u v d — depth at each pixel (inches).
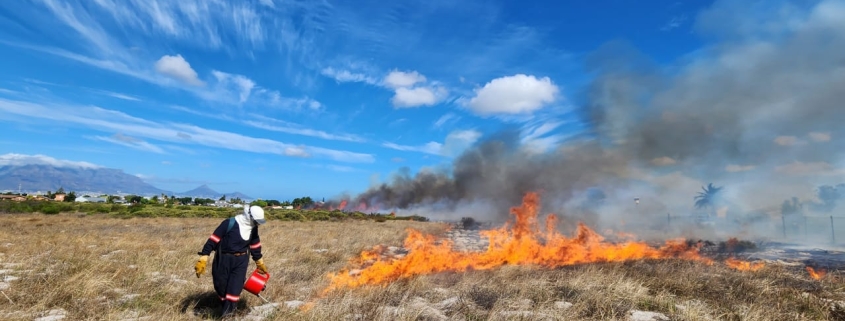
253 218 251.1
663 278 340.5
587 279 325.4
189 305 262.1
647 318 245.3
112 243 572.4
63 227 919.7
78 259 398.0
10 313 231.5
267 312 251.0
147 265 381.1
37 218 1251.2
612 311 245.9
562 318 235.3
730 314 245.3
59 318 227.9
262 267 263.3
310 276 379.2
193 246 544.1
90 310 238.8
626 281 313.7
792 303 273.6
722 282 334.0
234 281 244.5
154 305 256.1
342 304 258.7
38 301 251.4
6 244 552.4
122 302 260.8
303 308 256.7
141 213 1525.6
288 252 518.9
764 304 267.9
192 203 2834.6
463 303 266.7
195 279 340.2
